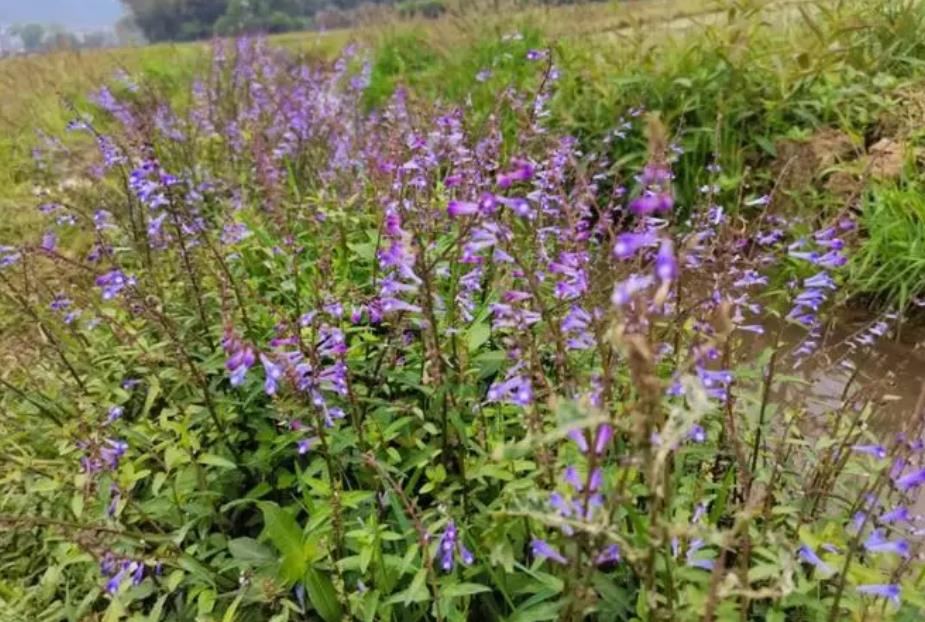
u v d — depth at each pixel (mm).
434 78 8930
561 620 2043
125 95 9148
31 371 3721
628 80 6438
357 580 2447
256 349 2273
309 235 4094
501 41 8555
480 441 2688
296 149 5855
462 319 2871
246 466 2994
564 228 2924
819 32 6121
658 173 1741
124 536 2445
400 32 10828
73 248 5133
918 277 4586
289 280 3541
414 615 2338
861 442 2748
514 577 2328
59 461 3010
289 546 2340
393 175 3246
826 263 2674
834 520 2314
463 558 2098
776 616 1975
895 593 1843
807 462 2855
